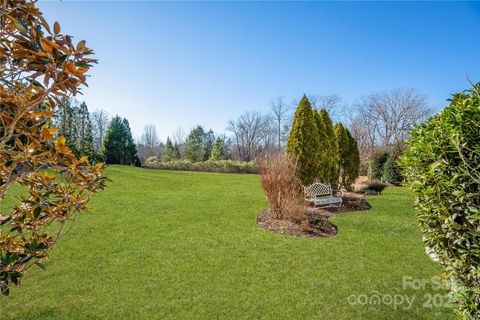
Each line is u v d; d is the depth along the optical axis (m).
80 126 20.59
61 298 3.08
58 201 1.79
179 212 7.03
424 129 2.47
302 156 7.94
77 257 4.20
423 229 2.62
